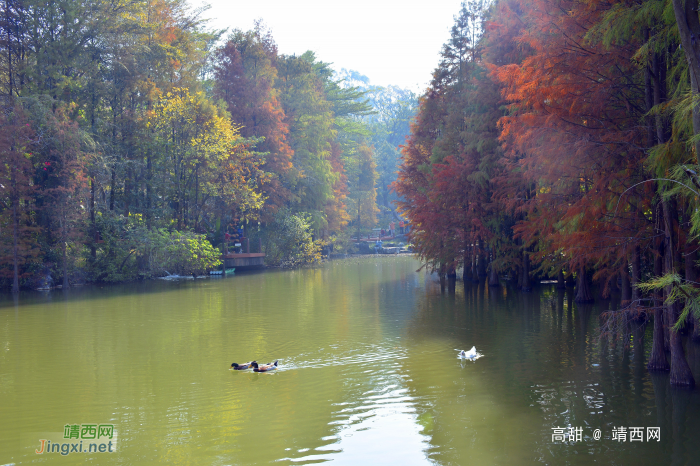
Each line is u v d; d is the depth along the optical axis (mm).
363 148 95688
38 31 36375
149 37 44062
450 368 14625
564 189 17062
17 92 35781
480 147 30422
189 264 43156
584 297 25859
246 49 58062
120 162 40281
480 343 17719
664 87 13203
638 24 12242
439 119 40312
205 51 59688
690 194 10828
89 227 39094
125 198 42938
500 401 11797
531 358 15602
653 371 13953
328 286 36406
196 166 46094
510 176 27562
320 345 17641
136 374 14312
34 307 26766
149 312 24891
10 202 33781
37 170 35562
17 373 14461
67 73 38062
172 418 10992
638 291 16109
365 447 9414
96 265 39094
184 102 44906
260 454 9172
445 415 10977
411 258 69625
